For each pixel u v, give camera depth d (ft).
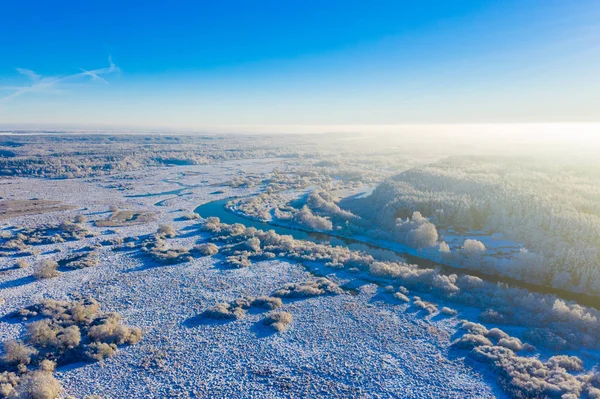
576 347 210.79
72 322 228.02
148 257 343.87
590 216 344.69
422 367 197.26
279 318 238.07
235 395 177.17
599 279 278.67
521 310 249.14
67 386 180.24
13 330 223.71
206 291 279.49
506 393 178.09
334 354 207.82
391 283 295.48
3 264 323.57
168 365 197.16
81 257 342.44
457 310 254.06
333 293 277.44
